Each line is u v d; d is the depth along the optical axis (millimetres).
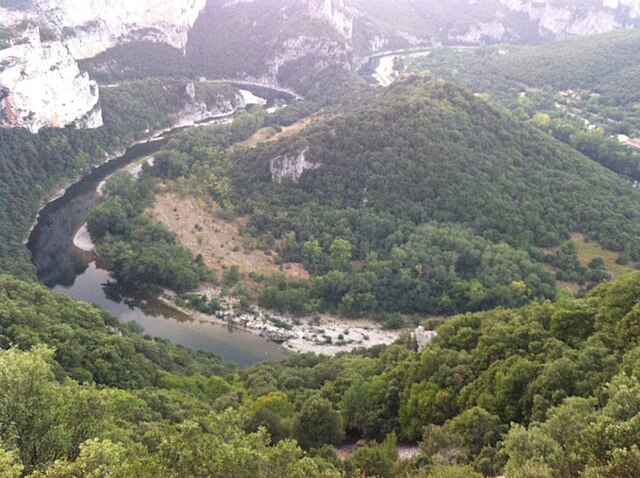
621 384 42906
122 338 105500
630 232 161625
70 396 44094
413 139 183000
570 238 163625
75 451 41812
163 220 186500
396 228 173375
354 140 191375
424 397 75125
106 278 167375
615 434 36906
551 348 70875
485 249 159500
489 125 190625
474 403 69312
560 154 188625
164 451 37594
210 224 188250
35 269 165000
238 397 93125
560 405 51656
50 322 99562
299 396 89438
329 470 44031
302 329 150250
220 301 157125
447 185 174500
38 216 199250
